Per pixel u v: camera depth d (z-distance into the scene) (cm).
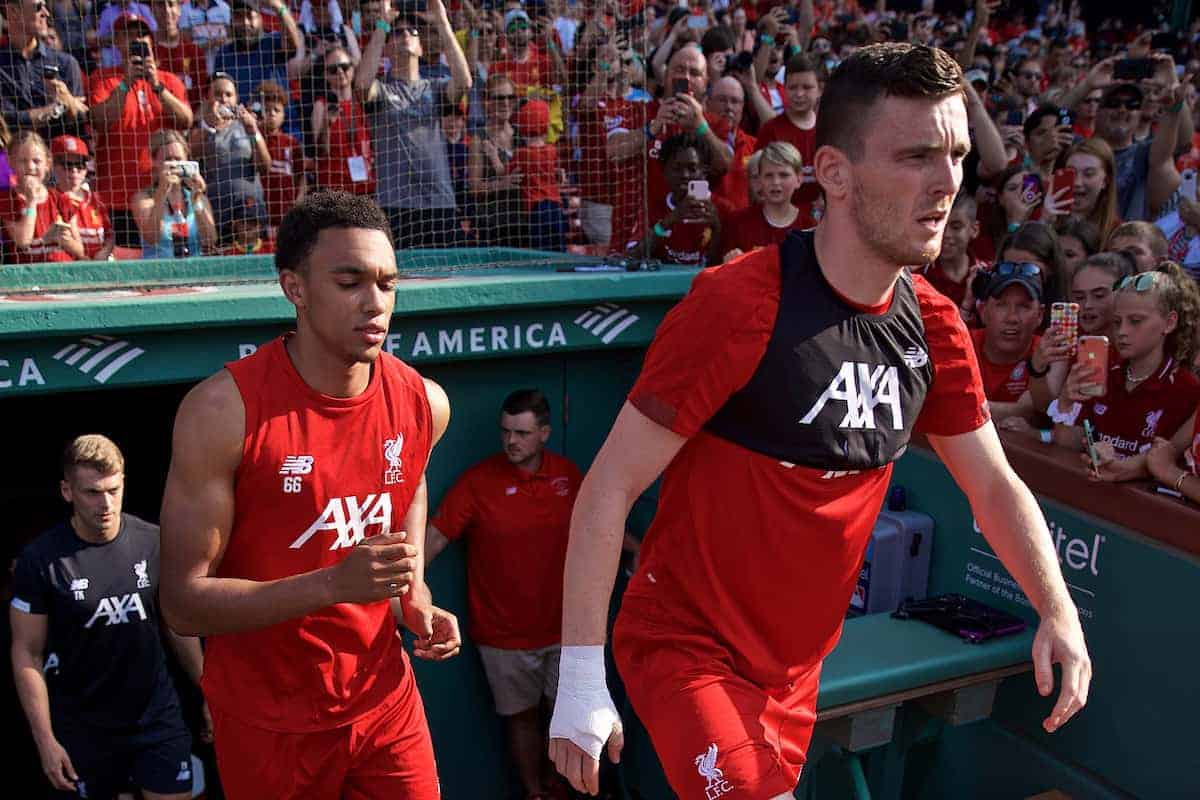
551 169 473
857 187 169
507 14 498
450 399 369
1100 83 657
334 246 207
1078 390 306
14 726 395
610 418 397
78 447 322
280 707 233
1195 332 308
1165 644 281
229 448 211
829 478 182
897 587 351
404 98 461
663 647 189
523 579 379
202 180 396
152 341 295
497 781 410
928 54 164
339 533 226
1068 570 309
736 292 173
